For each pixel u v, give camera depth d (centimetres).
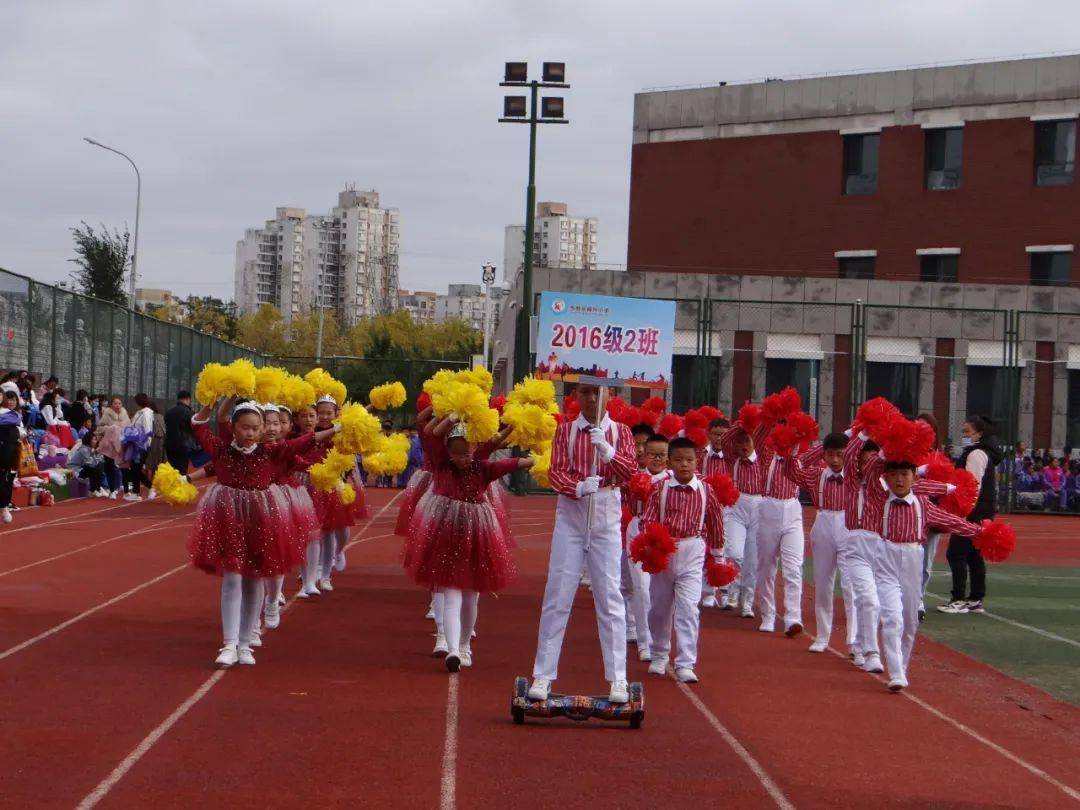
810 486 1224
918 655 1238
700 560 1045
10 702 876
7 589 1398
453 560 1027
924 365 3719
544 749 800
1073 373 3747
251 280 15325
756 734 867
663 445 1072
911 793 733
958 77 4728
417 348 8756
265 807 659
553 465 910
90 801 660
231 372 1026
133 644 1105
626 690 886
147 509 2458
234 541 1016
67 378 2783
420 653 1120
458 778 724
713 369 3341
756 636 1303
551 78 3005
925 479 1099
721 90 5097
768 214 5009
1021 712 985
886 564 1066
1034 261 4638
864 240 4856
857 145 4922
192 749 768
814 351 3666
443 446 1046
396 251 15550
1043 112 4603
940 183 4788
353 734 818
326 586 1496
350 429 1080
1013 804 719
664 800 697
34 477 2377
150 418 2738
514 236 13812
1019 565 2177
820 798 714
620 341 2556
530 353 3098
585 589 1620
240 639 1051
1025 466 3397
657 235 5178
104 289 5816
